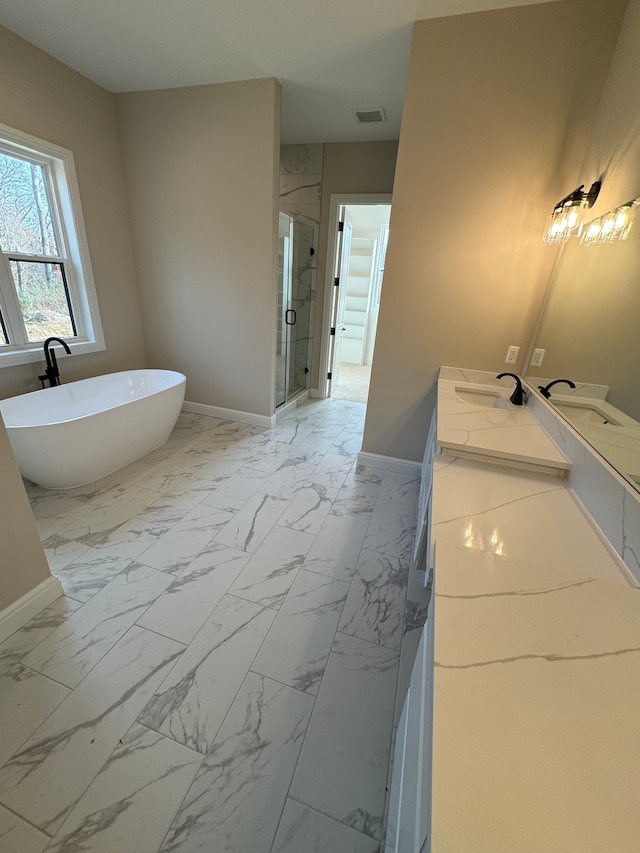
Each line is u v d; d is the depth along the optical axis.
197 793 0.99
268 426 3.51
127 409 2.44
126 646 1.37
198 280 3.22
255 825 0.94
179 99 2.75
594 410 1.31
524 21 1.70
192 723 1.14
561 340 1.74
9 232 2.44
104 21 2.05
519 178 1.91
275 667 1.32
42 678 1.24
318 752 1.09
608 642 0.57
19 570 1.39
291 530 2.07
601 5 1.60
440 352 2.37
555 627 0.59
